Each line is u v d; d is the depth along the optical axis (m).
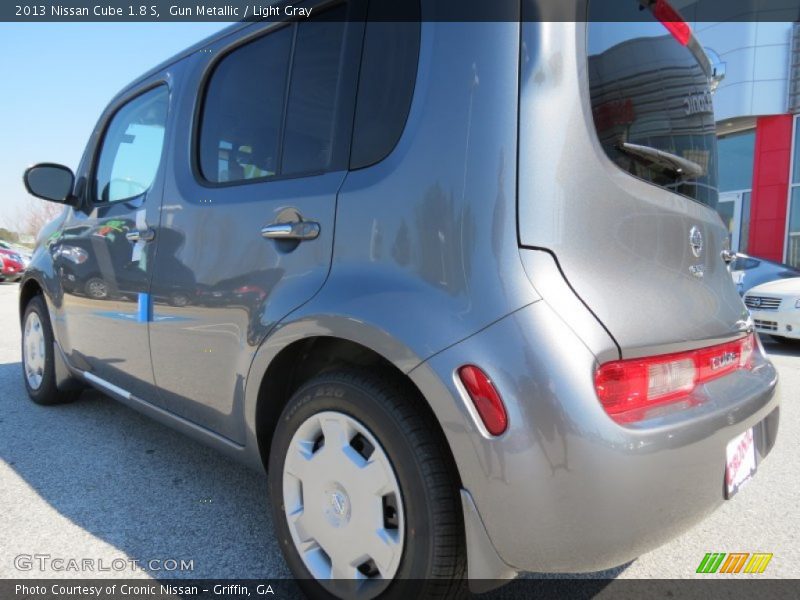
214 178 2.29
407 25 1.72
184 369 2.30
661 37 1.87
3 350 5.80
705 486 1.50
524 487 1.33
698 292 1.76
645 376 1.44
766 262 8.71
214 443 2.23
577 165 1.50
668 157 1.80
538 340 1.34
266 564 2.04
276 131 2.07
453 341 1.41
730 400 1.61
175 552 2.11
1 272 19.56
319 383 1.73
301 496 1.82
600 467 1.31
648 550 1.42
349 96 1.83
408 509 1.50
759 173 12.54
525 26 1.50
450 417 1.40
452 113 1.55
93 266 2.95
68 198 3.26
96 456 2.98
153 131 2.75
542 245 1.42
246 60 2.27
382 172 1.67
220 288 2.08
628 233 1.57
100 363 2.98
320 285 1.73
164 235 2.42
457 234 1.48
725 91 12.58
